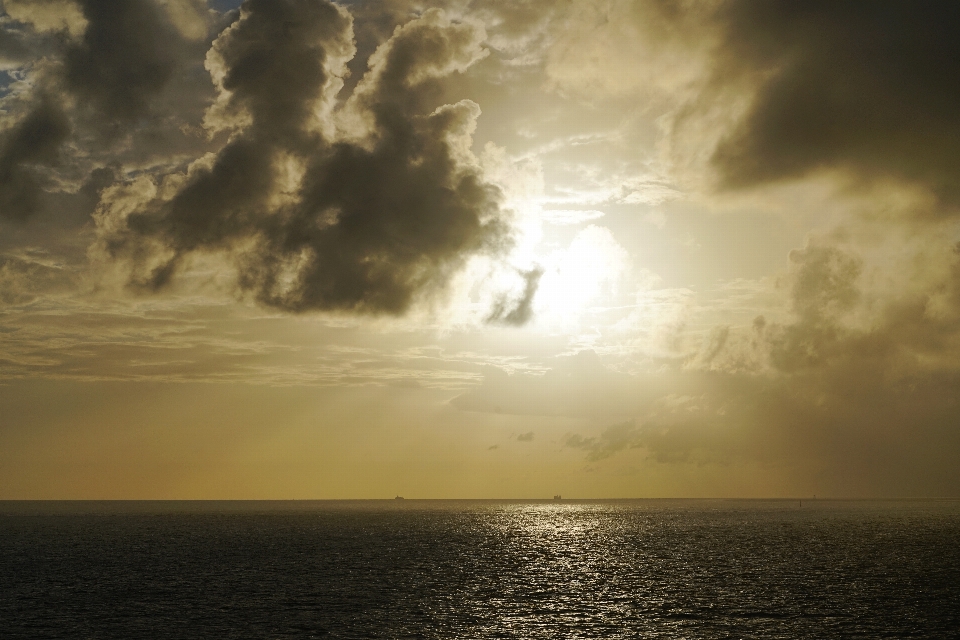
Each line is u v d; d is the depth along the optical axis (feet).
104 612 225.56
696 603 238.27
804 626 201.87
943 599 242.17
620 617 215.92
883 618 211.00
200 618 215.51
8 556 399.65
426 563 364.79
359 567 346.33
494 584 286.25
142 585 283.38
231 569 336.90
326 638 190.08
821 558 376.89
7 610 229.45
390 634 194.70
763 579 295.07
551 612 224.33
